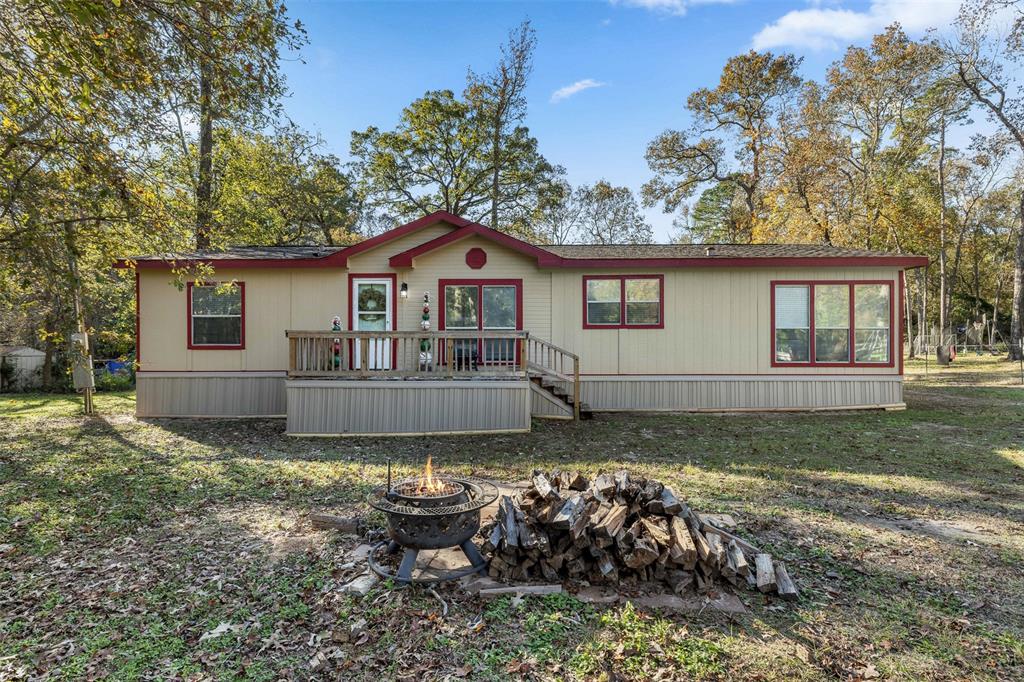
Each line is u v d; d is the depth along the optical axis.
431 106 29.28
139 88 6.69
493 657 3.00
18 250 7.55
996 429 10.00
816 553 4.40
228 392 11.97
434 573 3.95
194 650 3.14
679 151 31.17
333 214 28.70
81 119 6.79
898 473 7.05
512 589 3.72
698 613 3.44
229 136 17.19
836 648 3.09
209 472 7.18
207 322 11.98
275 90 7.39
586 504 4.04
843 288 12.37
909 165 27.92
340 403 9.89
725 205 37.94
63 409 13.42
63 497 6.05
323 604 3.62
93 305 11.55
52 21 5.81
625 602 3.57
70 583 3.97
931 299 38.56
